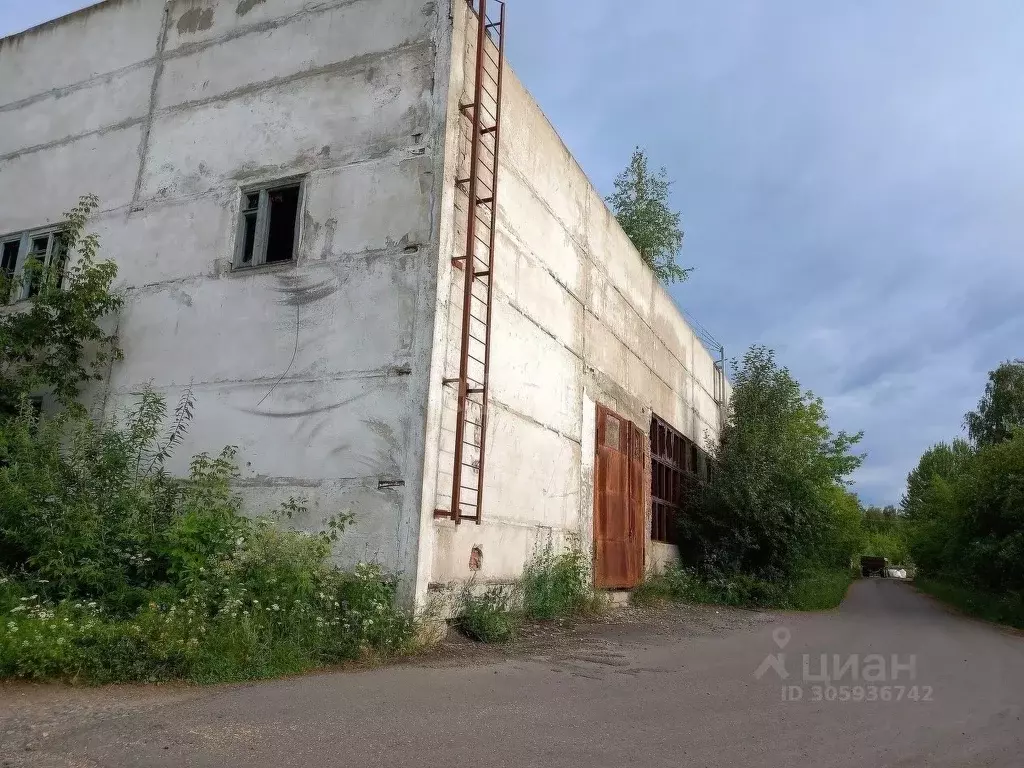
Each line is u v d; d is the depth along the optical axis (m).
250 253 9.66
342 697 5.33
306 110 9.55
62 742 4.07
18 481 7.70
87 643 5.76
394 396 8.23
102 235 10.57
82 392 10.01
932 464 55.19
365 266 8.72
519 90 10.85
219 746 4.09
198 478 8.28
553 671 6.93
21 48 12.22
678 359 19.42
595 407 13.27
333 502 8.22
